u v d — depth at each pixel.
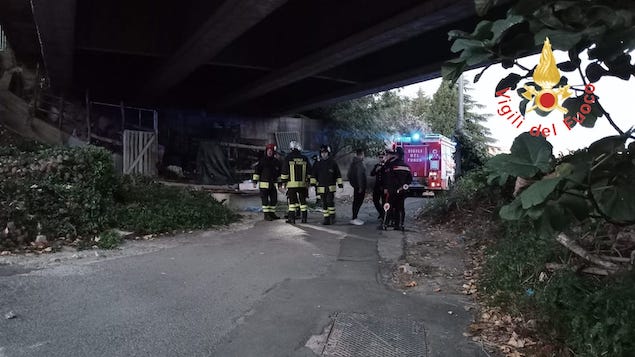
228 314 5.04
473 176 12.09
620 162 2.42
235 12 12.36
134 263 7.04
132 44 16.38
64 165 9.73
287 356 4.09
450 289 6.38
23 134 17.34
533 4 2.24
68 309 4.95
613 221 2.61
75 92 25.08
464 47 2.45
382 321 5.02
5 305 4.95
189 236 9.60
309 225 11.80
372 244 9.33
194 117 29.14
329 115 32.62
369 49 14.93
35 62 25.03
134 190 11.47
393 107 35.03
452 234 10.59
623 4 2.13
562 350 4.27
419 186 23.16
